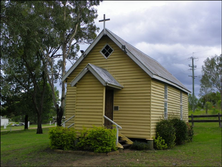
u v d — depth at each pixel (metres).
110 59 13.98
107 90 13.81
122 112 13.10
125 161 9.09
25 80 29.02
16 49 17.45
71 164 8.95
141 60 13.05
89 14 23.17
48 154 10.90
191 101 51.88
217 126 24.02
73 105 14.84
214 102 45.81
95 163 8.91
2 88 16.25
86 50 14.43
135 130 12.54
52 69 23.09
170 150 11.91
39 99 31.89
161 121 13.13
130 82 13.12
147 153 10.78
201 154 10.80
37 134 24.39
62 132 11.58
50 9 21.25
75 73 14.99
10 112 32.94
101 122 11.37
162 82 14.37
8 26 16.14
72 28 22.78
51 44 20.19
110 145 10.37
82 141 10.95
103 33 13.87
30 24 17.30
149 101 12.41
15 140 18.62
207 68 30.09
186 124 15.98
